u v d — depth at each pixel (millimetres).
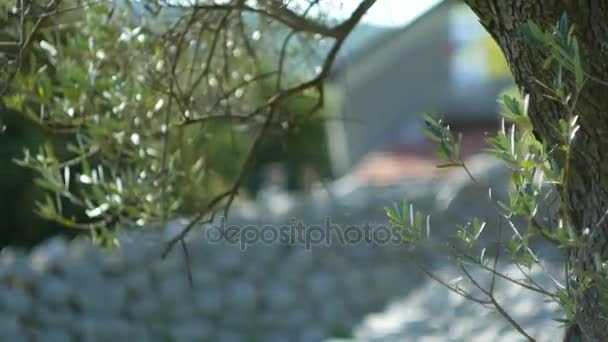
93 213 3742
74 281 9000
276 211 10414
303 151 15117
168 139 3869
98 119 3756
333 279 10102
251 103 4387
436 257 10039
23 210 11609
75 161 3811
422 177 16516
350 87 15945
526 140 2543
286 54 4414
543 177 2561
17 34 3703
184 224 7758
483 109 19688
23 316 8555
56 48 3768
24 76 3682
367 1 3672
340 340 8852
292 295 9859
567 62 2328
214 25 4094
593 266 2730
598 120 2688
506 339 7184
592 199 2752
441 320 8102
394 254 10156
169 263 9391
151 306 9242
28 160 3771
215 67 4258
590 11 2660
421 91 17109
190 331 9164
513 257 2625
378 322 8625
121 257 9219
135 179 3838
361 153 16438
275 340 9547
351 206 10570
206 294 9523
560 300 2543
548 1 2662
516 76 2775
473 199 10336
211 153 4742
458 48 17734
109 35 3754
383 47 15938
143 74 3793
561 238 2430
